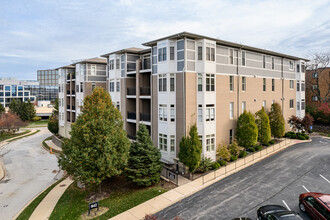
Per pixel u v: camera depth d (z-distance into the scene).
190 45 22.23
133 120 28.58
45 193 20.17
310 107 45.12
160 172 19.56
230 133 26.34
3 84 112.75
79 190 19.95
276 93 32.88
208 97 22.91
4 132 58.69
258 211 13.23
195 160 19.66
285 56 33.41
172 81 22.94
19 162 32.41
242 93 27.42
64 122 43.69
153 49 24.97
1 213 17.55
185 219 13.87
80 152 16.16
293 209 14.35
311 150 27.14
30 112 82.44
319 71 48.22
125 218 14.39
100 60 37.78
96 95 17.84
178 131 22.62
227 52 25.55
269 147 28.48
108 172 16.62
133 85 30.53
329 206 12.15
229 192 17.03
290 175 19.66
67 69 43.72
